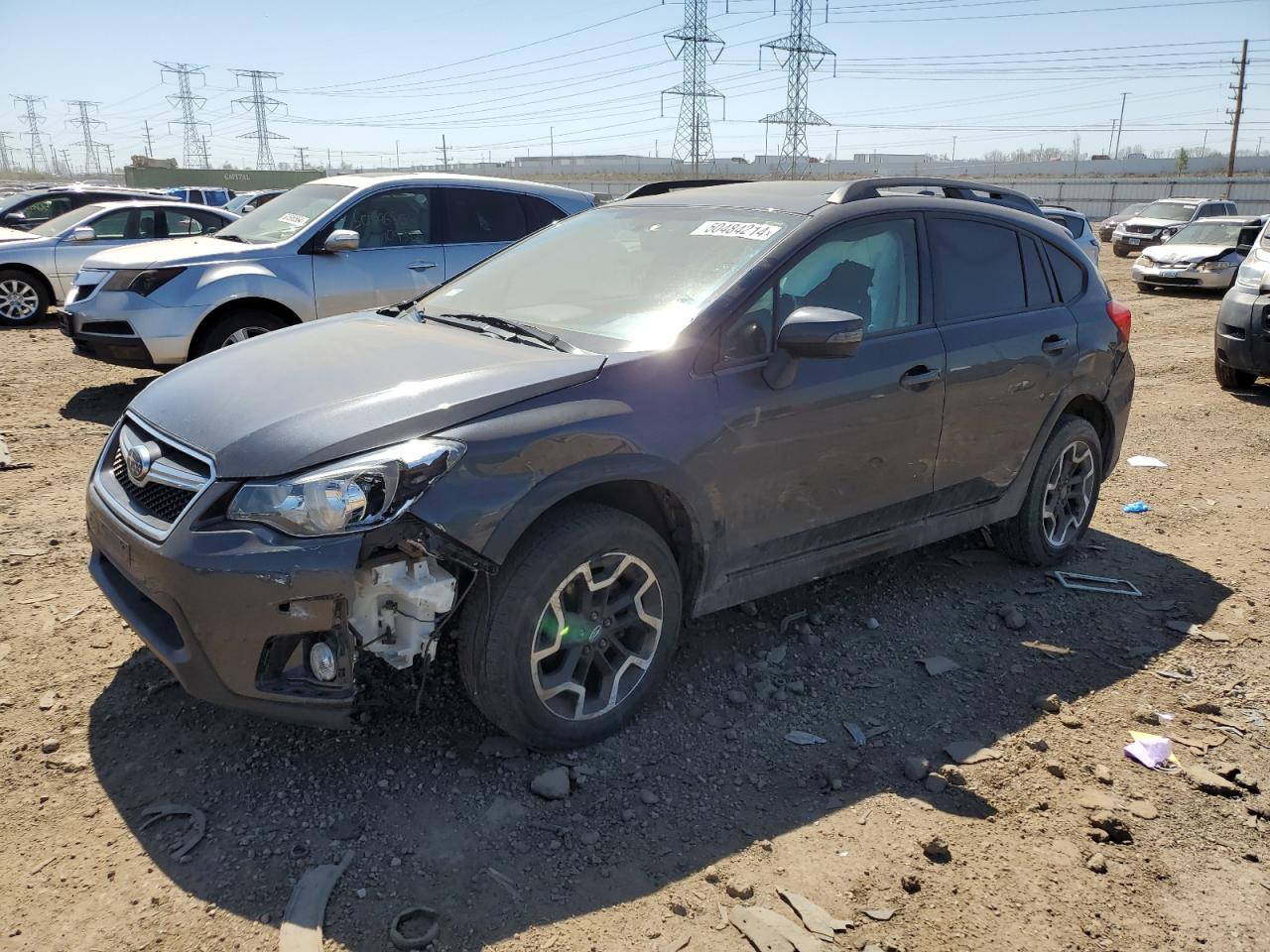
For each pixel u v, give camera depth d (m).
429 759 3.03
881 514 3.92
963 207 4.32
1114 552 5.08
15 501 5.23
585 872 2.60
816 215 3.73
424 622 2.78
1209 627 4.23
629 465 3.02
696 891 2.55
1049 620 4.26
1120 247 26.66
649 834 2.77
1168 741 3.34
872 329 3.81
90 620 3.86
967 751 3.25
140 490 2.97
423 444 2.71
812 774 3.10
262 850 2.62
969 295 4.22
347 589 2.62
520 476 2.80
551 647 2.97
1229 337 8.77
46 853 2.58
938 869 2.67
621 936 2.38
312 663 2.72
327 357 3.28
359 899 2.46
